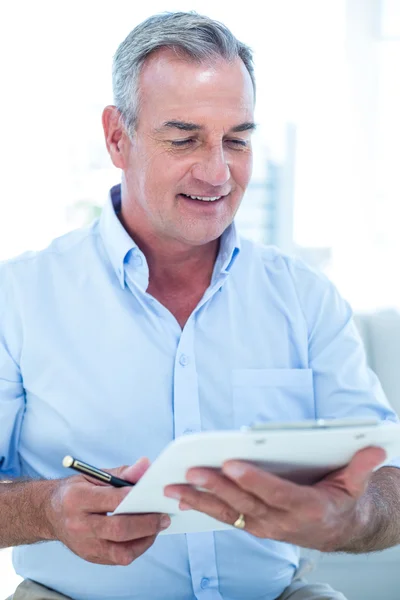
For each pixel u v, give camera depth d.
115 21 3.04
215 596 1.37
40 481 1.25
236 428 1.43
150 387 1.40
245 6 3.09
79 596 1.36
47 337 1.40
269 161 3.13
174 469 0.91
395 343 1.88
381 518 1.21
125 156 1.44
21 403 1.42
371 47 3.15
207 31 1.32
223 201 1.35
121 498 1.07
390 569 1.67
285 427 0.87
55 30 3.03
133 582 1.35
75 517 1.09
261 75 3.12
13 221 3.09
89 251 1.46
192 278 1.45
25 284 1.43
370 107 3.17
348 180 3.20
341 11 3.12
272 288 1.50
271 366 1.47
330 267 3.22
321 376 1.50
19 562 1.40
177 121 1.30
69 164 3.10
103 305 1.42
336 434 0.88
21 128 3.05
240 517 1.00
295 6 3.11
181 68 1.31
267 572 1.40
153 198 1.35
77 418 1.38
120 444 1.38
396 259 3.21
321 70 3.15
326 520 0.98
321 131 3.17
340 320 1.53
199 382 1.42
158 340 1.41
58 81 3.05
